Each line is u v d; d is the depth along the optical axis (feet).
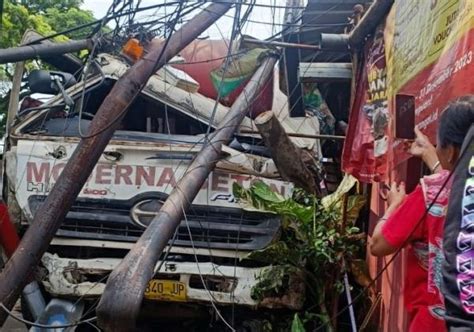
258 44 22.41
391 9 16.10
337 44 20.27
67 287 17.08
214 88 22.93
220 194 17.53
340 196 18.52
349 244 18.01
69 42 22.76
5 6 42.47
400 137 13.00
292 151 17.85
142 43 22.18
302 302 17.22
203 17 18.58
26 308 18.15
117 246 17.40
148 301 17.72
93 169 17.04
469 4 9.97
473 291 7.08
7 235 17.54
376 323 17.34
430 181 10.18
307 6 25.94
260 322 17.52
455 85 10.35
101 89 20.62
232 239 17.51
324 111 26.00
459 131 8.30
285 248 16.94
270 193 17.11
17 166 17.58
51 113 19.48
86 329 18.12
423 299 10.36
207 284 17.21
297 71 23.88
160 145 17.62
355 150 18.66
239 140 20.02
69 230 17.52
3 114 45.21
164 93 20.17
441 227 9.68
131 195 17.44
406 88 14.01
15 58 21.06
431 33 12.21
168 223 14.89
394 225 10.27
